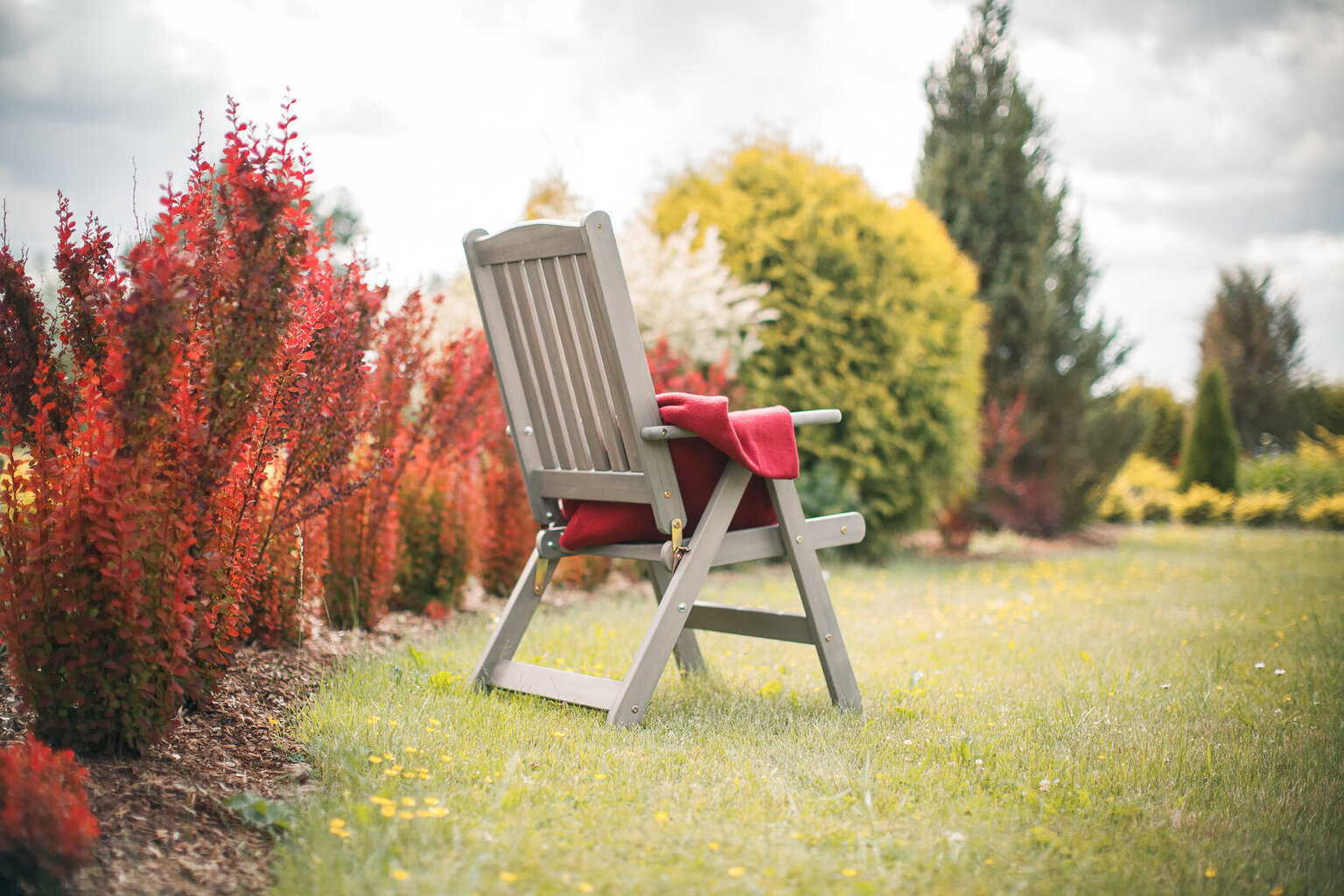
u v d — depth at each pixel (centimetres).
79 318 217
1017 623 454
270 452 254
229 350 202
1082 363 1037
